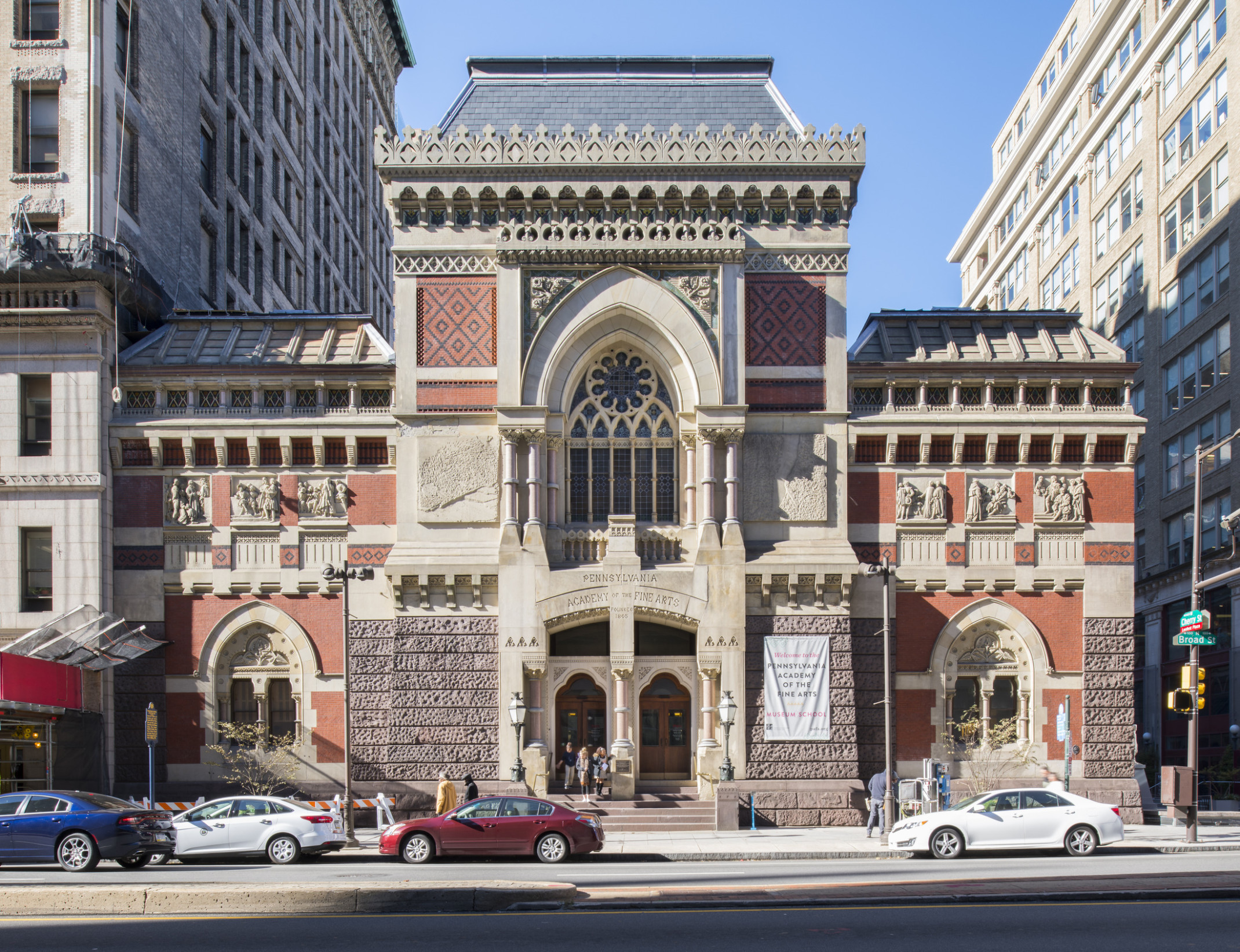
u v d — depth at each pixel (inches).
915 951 572.4
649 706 1561.3
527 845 1083.3
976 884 796.6
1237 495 2260.1
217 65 2113.7
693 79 1729.8
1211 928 636.7
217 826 1099.3
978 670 1555.1
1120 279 2888.8
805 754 1488.7
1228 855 1114.7
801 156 1573.6
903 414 1576.0
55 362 1544.0
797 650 1509.6
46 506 1523.1
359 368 1578.5
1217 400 2358.5
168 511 1562.5
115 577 1550.2
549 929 637.3
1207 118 2440.9
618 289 1553.9
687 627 1531.7
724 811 1422.2
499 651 1503.4
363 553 1556.3
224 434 1561.3
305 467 1571.1
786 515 1536.7
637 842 1277.1
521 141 1571.1
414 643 1514.5
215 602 1553.9
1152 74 2699.3
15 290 1541.6
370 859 1142.3
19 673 1307.8
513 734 1488.7
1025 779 1519.4
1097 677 1545.3
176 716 1533.0
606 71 1740.9
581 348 1573.6
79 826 984.9
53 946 592.7
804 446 1549.0
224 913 695.1
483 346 1561.3
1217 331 2377.0
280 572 1556.3
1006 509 1571.1
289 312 1710.1
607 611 1508.4
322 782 1520.7
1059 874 899.4
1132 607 1557.6
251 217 2299.5
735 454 1524.4
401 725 1499.8
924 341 1641.2
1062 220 3331.7
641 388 1593.3
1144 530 2716.5
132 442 1562.5
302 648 1542.8
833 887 796.6
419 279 1571.1
